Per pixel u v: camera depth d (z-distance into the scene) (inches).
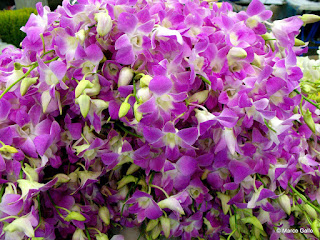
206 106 12.5
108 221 13.3
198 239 14.9
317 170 14.4
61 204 12.8
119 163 12.5
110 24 11.0
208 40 11.4
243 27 12.4
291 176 13.6
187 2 13.0
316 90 16.3
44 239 12.7
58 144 12.6
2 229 11.2
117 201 13.9
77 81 11.5
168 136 11.7
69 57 11.6
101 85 11.8
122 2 11.8
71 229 13.6
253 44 13.2
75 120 13.1
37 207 11.4
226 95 12.1
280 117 12.9
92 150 12.4
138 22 11.5
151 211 12.5
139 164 12.4
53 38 12.7
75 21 12.0
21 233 10.6
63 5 13.5
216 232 14.9
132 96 11.5
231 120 11.0
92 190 13.6
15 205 10.4
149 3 13.2
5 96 12.1
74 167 13.2
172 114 11.7
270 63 12.9
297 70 12.4
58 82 11.7
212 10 14.0
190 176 13.0
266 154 12.9
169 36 11.0
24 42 13.0
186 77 11.6
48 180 12.9
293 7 68.9
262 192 12.1
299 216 15.9
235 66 12.5
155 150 12.4
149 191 12.6
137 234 15.1
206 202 13.7
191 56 11.5
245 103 11.7
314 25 68.5
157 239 14.8
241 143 12.9
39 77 12.6
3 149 10.6
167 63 11.4
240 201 13.2
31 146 11.5
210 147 12.9
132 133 12.2
